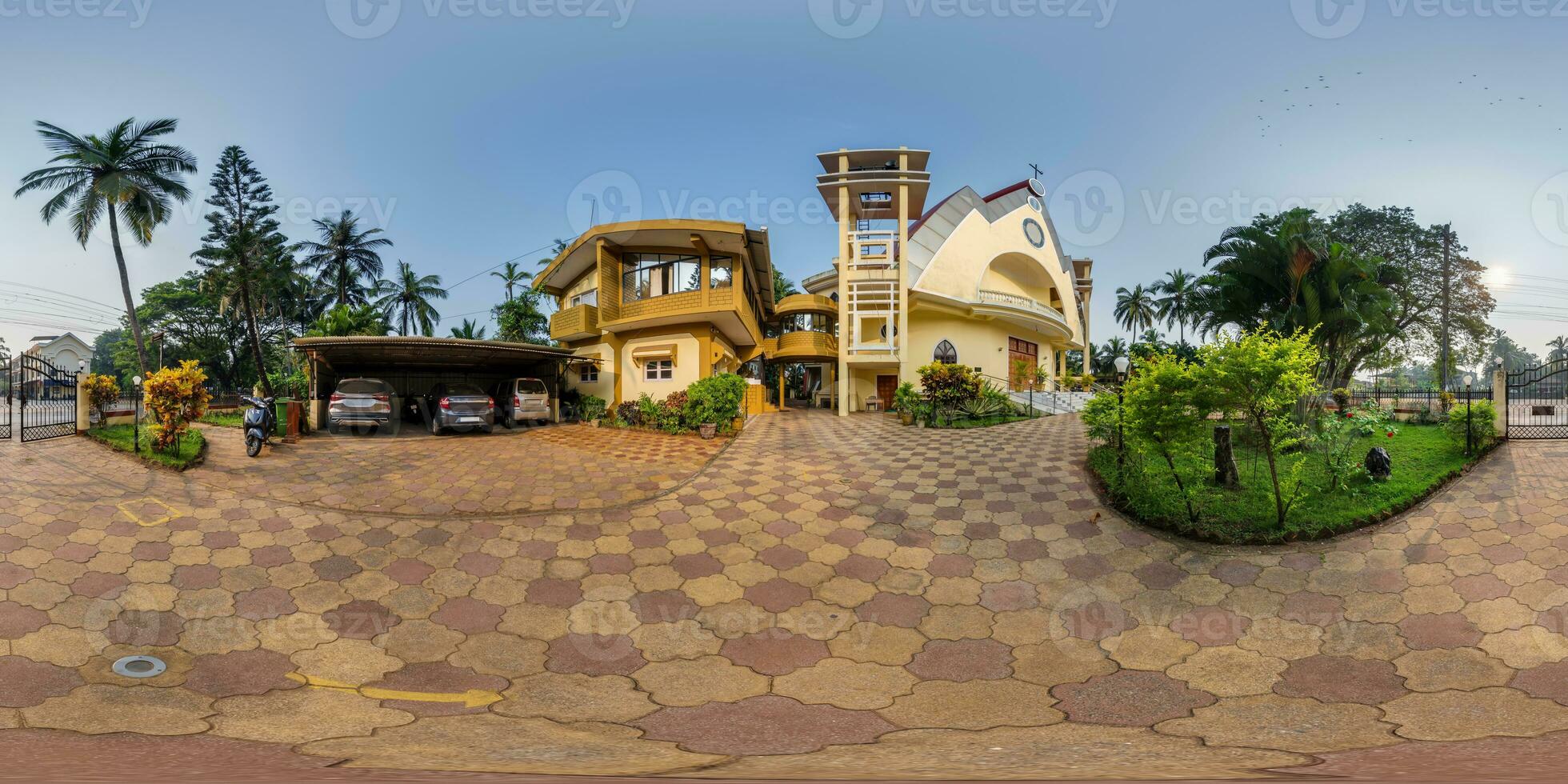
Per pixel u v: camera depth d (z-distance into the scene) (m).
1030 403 17.20
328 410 13.30
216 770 2.61
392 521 6.73
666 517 7.13
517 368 17.86
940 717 3.56
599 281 16.61
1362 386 16.02
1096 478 8.23
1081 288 33.53
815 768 2.75
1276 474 6.48
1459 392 14.09
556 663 4.21
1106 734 3.29
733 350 20.42
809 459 10.35
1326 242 12.89
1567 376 13.28
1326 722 3.39
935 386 15.69
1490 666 3.92
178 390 9.43
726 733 3.32
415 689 3.83
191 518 6.48
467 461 9.95
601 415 15.90
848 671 4.15
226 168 26.67
